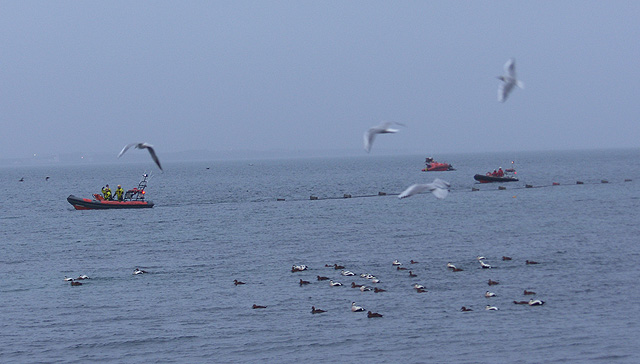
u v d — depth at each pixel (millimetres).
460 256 57094
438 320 37875
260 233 75062
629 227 73250
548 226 76125
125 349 34188
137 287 47438
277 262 56281
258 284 47688
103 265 56656
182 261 57812
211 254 61250
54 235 77000
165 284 48250
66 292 46094
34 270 54875
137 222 88312
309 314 39562
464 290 44500
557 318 37969
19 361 32688
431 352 32938
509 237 68062
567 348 33125
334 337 35344
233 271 52719
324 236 71625
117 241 70938
